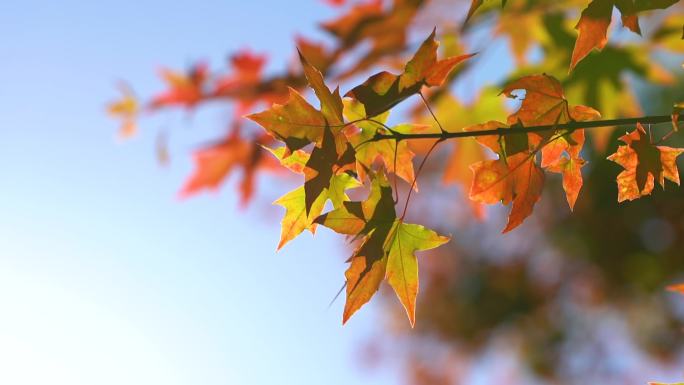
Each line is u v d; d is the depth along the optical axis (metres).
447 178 1.68
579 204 3.63
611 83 1.52
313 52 1.49
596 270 3.79
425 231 1.17
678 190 3.28
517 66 1.54
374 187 1.18
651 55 1.51
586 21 1.15
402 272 1.18
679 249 3.40
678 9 1.48
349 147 1.15
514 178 1.17
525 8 1.48
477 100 1.57
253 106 1.63
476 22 1.48
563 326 4.18
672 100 3.05
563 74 1.53
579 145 1.17
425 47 1.15
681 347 3.92
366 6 1.45
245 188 1.83
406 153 1.19
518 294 4.18
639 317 3.95
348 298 1.17
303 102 1.14
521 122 1.16
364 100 1.15
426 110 1.57
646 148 1.18
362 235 1.17
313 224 1.18
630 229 3.52
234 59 1.59
